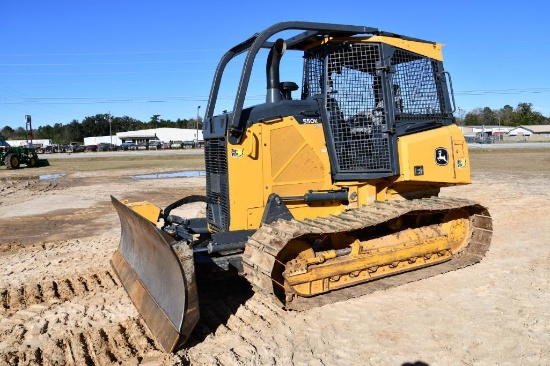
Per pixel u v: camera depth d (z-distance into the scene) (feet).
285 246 17.74
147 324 16.53
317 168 20.18
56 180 75.82
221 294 20.08
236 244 18.78
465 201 21.99
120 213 21.75
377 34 20.31
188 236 19.57
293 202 19.88
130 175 83.05
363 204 20.88
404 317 17.38
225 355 14.75
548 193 46.47
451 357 14.47
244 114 18.94
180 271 14.74
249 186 19.04
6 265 25.52
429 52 21.90
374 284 20.07
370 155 20.44
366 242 20.02
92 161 129.08
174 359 14.55
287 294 17.78
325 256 18.65
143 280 18.43
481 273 21.91
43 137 390.01
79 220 40.32
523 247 26.43
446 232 22.81
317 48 20.90
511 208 38.50
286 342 15.64
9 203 51.47
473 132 273.54
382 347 15.19
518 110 347.97
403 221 21.79
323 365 14.15
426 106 21.79
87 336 16.38
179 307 14.93
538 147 141.28
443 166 21.58
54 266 25.03
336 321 17.16
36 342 15.99
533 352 14.64
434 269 21.91
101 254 27.32
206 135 20.72
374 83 20.52
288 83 20.72
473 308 18.01
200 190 58.95
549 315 17.20
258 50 18.15
